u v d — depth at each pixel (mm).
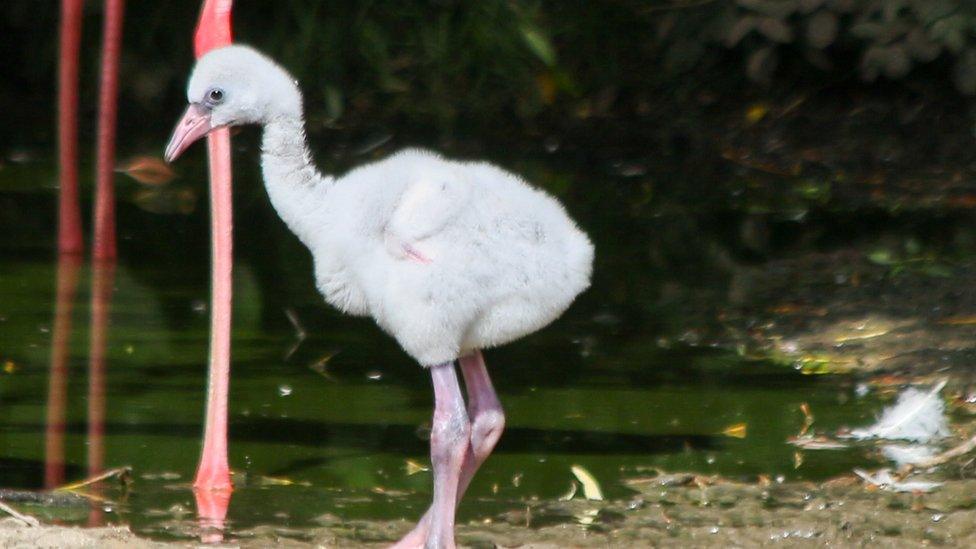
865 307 11773
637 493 8133
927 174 16453
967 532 7535
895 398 9789
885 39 16797
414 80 18719
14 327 11016
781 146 17531
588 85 19000
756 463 8633
